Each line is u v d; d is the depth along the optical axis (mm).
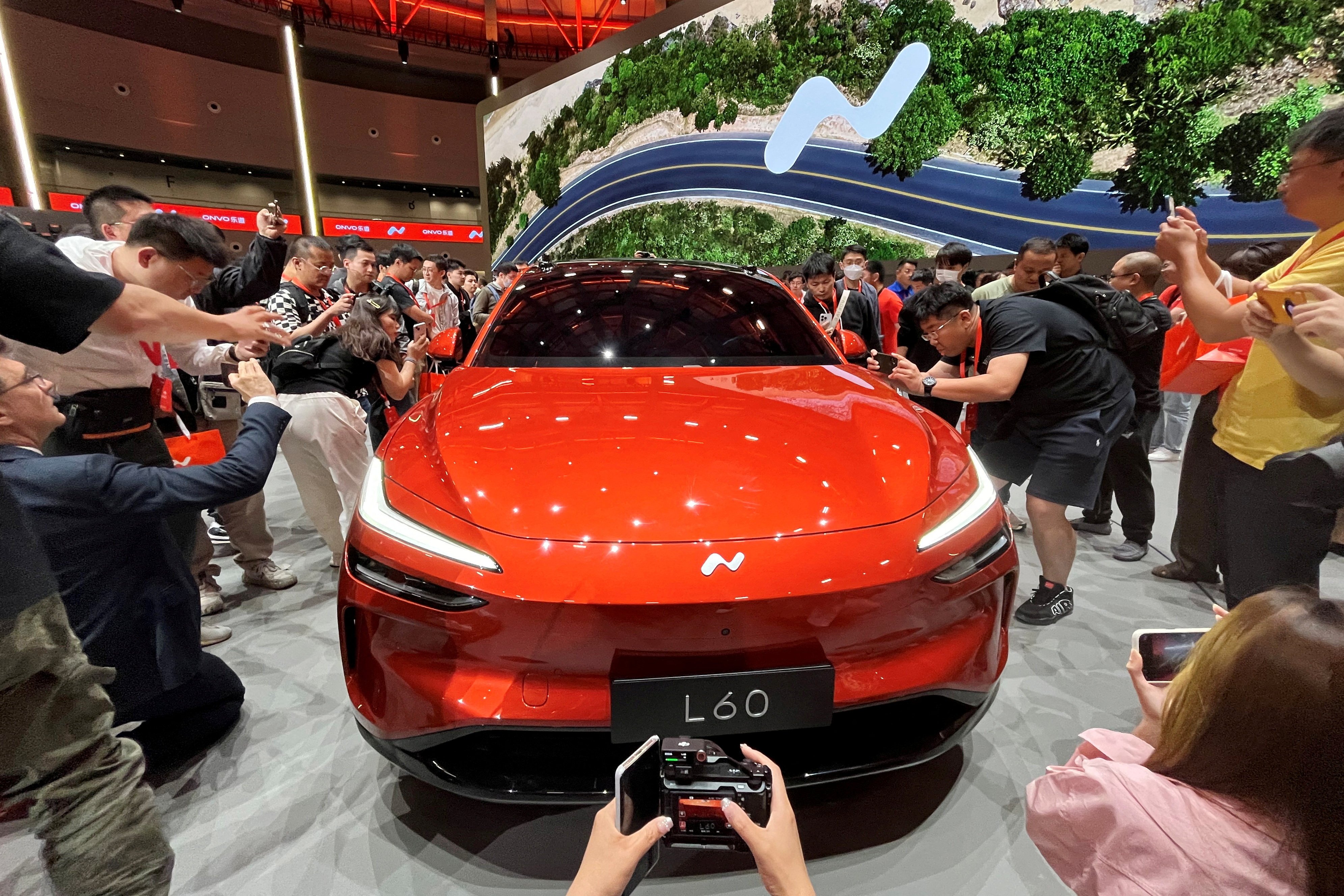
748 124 8352
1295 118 4406
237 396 2652
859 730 1231
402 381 2574
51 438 1766
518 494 1209
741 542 1111
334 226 18484
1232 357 1844
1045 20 5508
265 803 1449
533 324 2188
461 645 1108
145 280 1536
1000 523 1330
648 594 1047
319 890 1224
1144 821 594
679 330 2158
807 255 7938
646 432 1429
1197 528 2482
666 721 1070
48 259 992
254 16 16469
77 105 14086
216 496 1296
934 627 1187
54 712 795
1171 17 4852
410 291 4547
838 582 1088
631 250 10492
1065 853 702
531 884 1230
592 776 1161
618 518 1145
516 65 21906
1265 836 527
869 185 7188
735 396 1692
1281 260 2113
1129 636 2154
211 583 2420
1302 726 490
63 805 828
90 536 1281
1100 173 5406
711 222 9133
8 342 1215
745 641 1073
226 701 1703
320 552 3055
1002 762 1555
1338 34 4199
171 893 1213
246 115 16406
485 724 1092
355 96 18062
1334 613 522
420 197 19938
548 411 1563
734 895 1197
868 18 6863
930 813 1396
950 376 2697
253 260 2299
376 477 1376
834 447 1386
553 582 1064
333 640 2215
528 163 12492
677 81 9172
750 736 1190
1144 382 2693
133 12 14430
